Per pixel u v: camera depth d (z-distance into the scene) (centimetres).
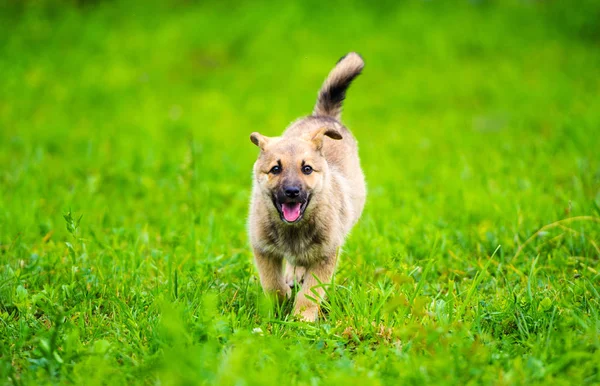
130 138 1473
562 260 750
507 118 1606
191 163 1033
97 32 2223
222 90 1902
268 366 509
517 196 966
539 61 2070
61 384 497
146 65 2050
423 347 542
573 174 1069
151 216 980
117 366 529
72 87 1866
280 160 678
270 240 693
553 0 2516
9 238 837
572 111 1554
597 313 591
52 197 1026
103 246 797
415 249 816
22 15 2328
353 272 739
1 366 514
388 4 2417
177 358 497
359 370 511
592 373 507
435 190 1096
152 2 2467
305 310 664
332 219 695
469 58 2122
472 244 834
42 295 651
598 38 2286
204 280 705
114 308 655
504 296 657
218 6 2434
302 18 2300
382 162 1324
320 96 910
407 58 2098
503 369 515
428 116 1703
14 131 1505
